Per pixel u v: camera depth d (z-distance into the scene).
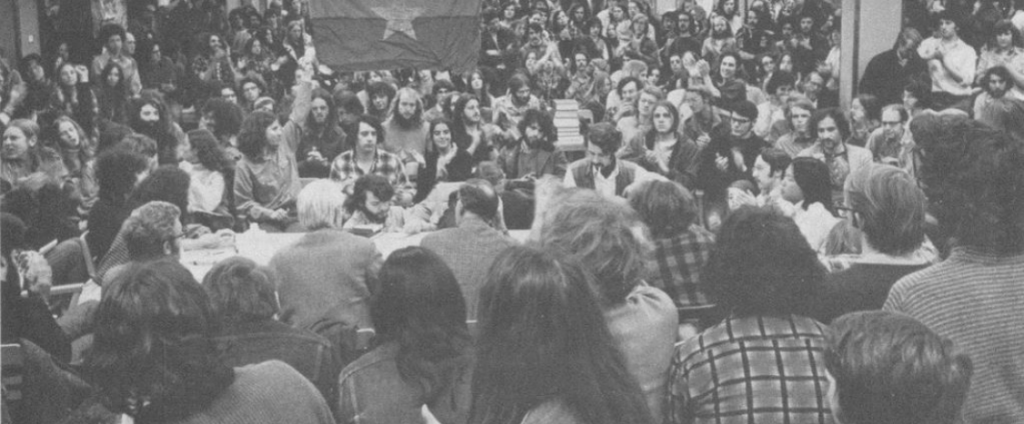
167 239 5.27
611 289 3.74
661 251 4.82
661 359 3.80
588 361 2.71
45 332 5.23
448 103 12.98
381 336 3.83
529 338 2.70
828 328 2.61
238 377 3.01
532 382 2.68
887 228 4.03
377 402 3.71
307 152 10.88
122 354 2.81
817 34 18.38
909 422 2.39
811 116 10.67
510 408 2.69
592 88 17.64
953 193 3.59
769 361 3.24
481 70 16.62
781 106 14.56
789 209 7.53
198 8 20.94
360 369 3.75
